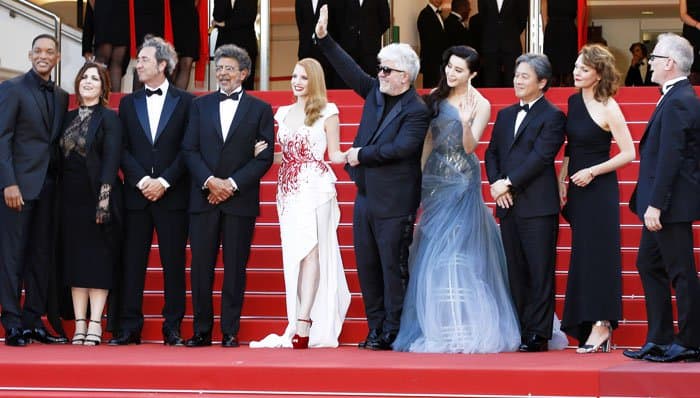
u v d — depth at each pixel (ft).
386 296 44.83
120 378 37.58
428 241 44.91
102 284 46.62
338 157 45.29
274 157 47.62
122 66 66.85
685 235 39.99
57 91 47.75
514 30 71.31
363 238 45.11
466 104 45.29
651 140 40.86
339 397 36.58
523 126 44.80
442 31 79.30
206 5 73.77
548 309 44.42
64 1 85.20
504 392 36.32
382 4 70.49
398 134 44.37
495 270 45.16
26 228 46.52
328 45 46.11
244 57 47.11
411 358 40.16
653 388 35.73
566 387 36.11
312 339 46.16
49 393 37.40
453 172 45.29
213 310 46.93
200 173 45.83
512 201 44.70
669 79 40.70
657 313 40.78
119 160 47.01
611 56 44.14
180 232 47.06
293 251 45.98
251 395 36.96
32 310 47.39
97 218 46.39
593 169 43.88
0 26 72.59
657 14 111.45
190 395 37.09
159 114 47.62
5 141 46.16
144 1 66.49
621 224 56.29
